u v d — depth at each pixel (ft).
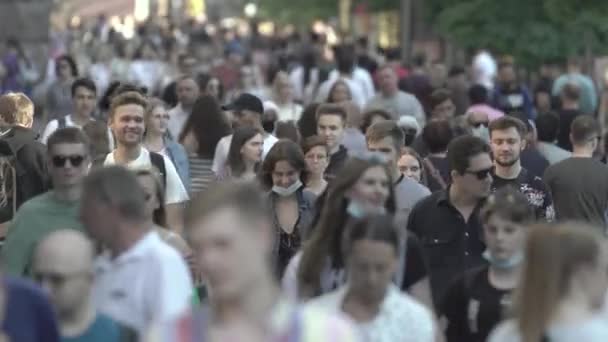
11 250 57.31
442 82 151.94
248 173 81.35
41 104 167.53
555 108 134.62
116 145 78.84
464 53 222.48
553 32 200.13
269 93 162.09
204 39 304.91
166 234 56.59
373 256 45.11
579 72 180.24
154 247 47.85
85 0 449.89
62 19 405.59
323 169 75.20
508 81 143.74
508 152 74.08
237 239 36.22
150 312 47.80
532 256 42.45
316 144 74.84
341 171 51.34
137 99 73.92
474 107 120.57
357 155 52.03
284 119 125.90
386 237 45.24
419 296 51.57
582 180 81.71
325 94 147.13
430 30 238.89
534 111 147.95
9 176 74.95
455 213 62.95
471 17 204.64
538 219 74.54
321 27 311.27
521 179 74.69
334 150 90.22
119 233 47.52
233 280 36.27
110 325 44.42
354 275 45.60
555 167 82.48
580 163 82.02
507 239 51.11
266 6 362.12
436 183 85.61
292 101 133.90
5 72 206.08
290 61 209.15
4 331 40.91
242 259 36.24
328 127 89.81
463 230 62.85
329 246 51.26
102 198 47.03
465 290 51.98
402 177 71.92
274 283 36.83
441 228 63.05
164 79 182.70
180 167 88.53
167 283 47.75
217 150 91.35
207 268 36.40
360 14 296.10
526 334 42.32
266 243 36.88
